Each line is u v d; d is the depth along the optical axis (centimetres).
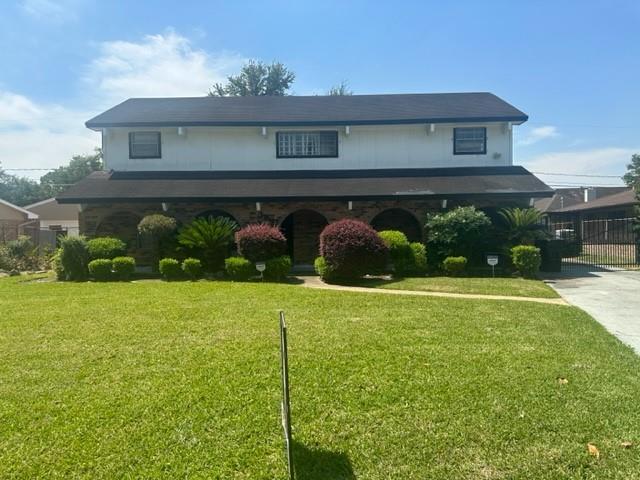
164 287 1115
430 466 301
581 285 1212
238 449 323
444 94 2114
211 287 1103
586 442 330
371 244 1224
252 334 632
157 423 363
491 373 468
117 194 1488
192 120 1753
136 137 1772
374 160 1791
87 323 708
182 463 307
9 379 464
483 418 366
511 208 1530
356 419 366
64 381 458
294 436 339
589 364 502
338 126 1753
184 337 620
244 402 400
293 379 452
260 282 1248
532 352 545
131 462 310
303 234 1762
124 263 1323
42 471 299
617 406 390
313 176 1703
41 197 6331
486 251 1490
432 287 1110
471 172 1703
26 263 1742
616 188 4594
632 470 295
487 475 291
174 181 1634
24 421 370
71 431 352
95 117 1809
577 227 2566
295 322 706
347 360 511
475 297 974
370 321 710
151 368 493
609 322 752
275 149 1784
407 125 1766
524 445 326
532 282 1192
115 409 389
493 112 1792
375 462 307
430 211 1566
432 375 461
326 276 1243
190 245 1376
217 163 1780
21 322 718
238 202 1514
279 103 2016
